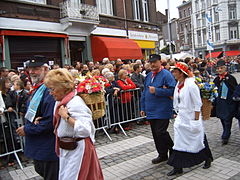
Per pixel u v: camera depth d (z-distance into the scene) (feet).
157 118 13.26
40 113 8.81
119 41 50.65
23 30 35.60
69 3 41.42
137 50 53.52
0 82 16.11
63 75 7.76
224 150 15.20
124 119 21.42
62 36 40.86
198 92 11.77
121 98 20.79
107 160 15.01
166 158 14.15
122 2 56.24
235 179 11.54
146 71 24.54
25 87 17.61
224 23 144.56
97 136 20.11
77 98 7.89
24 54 36.42
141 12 63.41
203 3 156.04
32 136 8.89
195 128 11.78
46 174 8.97
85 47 46.73
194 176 12.10
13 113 15.93
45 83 7.81
